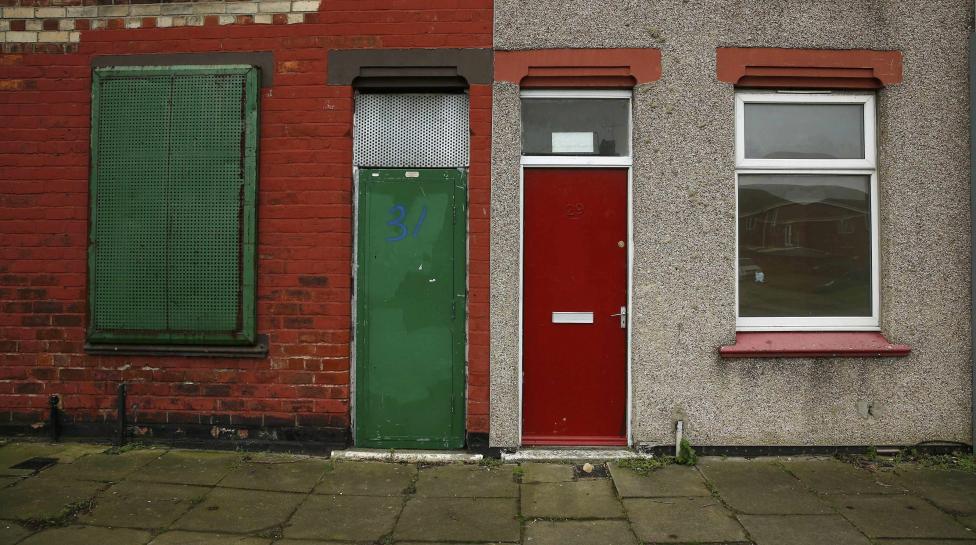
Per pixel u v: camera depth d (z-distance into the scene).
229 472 4.78
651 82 5.13
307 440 5.20
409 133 5.30
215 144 5.19
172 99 5.21
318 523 4.02
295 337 5.20
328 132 5.20
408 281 5.26
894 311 5.16
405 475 4.78
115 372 5.29
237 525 3.97
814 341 5.18
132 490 4.44
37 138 5.33
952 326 5.17
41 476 4.63
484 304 5.13
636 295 5.14
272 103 5.23
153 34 5.29
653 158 5.13
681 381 5.12
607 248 5.28
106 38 5.32
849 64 5.16
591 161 5.25
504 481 4.68
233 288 5.17
